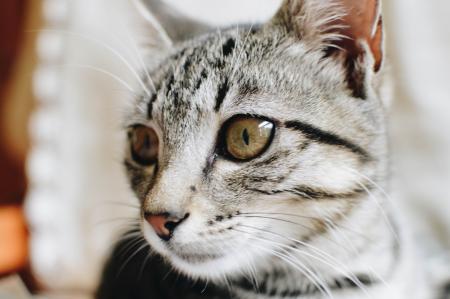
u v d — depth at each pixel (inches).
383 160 12.0
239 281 12.3
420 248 14.4
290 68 11.5
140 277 13.4
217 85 11.4
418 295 13.3
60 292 17.0
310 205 11.3
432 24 16.4
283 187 11.1
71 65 17.5
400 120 16.6
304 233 11.5
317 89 11.4
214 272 11.7
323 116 11.3
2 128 18.5
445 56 16.4
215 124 11.2
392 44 16.4
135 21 13.6
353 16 11.4
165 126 11.6
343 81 11.6
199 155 11.2
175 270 12.5
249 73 11.4
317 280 12.0
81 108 17.5
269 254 11.8
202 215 11.0
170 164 11.2
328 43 11.7
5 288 13.8
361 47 11.3
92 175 17.4
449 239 15.9
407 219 14.3
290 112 11.1
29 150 17.8
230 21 14.1
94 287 15.7
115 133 15.7
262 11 14.5
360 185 11.5
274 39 11.8
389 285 12.4
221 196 11.0
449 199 16.2
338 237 11.7
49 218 17.3
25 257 17.1
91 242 17.2
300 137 11.1
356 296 12.2
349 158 11.3
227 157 11.1
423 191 16.4
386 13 16.3
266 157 11.0
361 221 11.8
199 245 11.1
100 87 17.3
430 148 16.5
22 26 18.3
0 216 17.0
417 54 16.4
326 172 11.2
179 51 12.7
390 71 13.5
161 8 13.7
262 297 12.3
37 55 18.0
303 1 11.5
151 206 11.0
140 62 13.3
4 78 18.6
